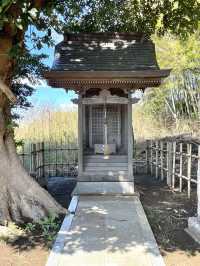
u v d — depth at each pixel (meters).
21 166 7.68
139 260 5.20
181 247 5.85
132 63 10.18
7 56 7.21
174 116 23.69
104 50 10.62
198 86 21.30
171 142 11.49
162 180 12.60
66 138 16.27
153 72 9.35
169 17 11.08
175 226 7.07
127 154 10.44
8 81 7.63
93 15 11.75
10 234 6.38
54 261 5.16
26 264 5.16
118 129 10.95
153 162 14.03
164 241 6.13
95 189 10.19
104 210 8.18
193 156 9.72
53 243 5.97
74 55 10.41
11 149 7.65
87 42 10.84
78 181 10.23
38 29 9.65
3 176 7.34
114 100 10.19
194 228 6.42
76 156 14.61
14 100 6.92
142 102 25.69
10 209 7.17
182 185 11.40
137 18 11.83
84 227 6.79
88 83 9.70
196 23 10.66
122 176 10.23
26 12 6.88
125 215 7.70
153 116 24.62
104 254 5.43
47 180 12.34
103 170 10.35
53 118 18.86
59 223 7.14
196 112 22.39
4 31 7.06
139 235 6.31
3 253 5.57
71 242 5.95
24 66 10.69
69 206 8.51
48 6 7.80
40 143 13.16
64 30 11.17
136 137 20.23
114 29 12.17
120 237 6.21
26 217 7.24
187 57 18.50
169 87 21.39
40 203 7.44
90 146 11.02
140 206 8.59
